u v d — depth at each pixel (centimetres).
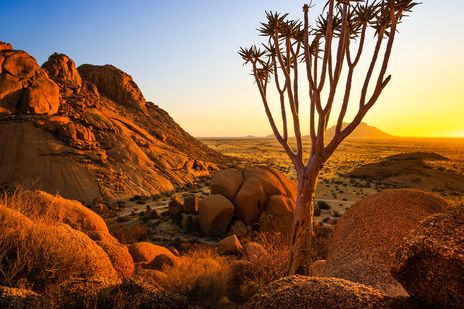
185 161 4538
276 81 636
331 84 523
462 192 3603
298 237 573
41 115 3806
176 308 382
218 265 722
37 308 295
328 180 4484
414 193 492
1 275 337
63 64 5794
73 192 2955
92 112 4562
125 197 3109
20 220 418
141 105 7244
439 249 181
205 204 1755
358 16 514
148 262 793
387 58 494
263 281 656
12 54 4072
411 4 467
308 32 547
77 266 403
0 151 3125
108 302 364
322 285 212
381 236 441
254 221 1759
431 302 183
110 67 7306
